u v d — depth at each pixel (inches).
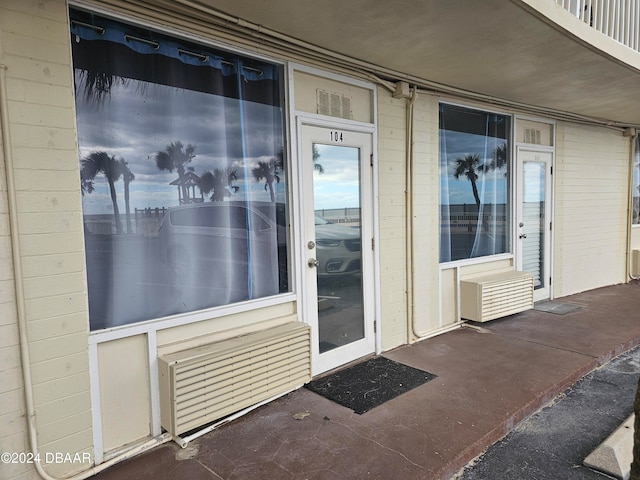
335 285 142.3
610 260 277.9
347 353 145.9
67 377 88.2
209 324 110.4
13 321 81.7
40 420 85.2
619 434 98.6
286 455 95.6
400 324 164.7
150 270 101.7
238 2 100.1
